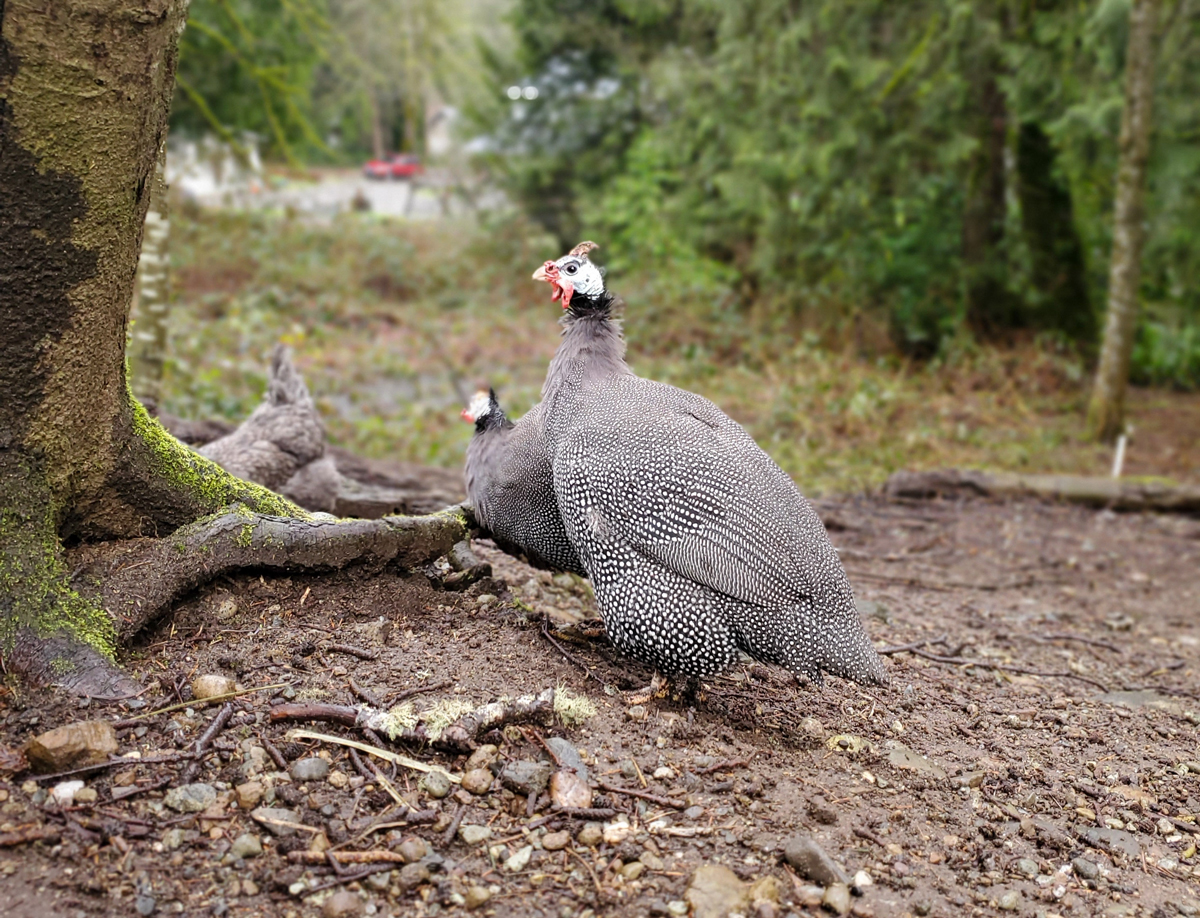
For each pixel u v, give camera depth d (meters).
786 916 2.52
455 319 15.24
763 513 3.23
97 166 2.83
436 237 18.98
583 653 3.74
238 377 9.52
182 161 16.08
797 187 11.48
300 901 2.44
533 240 17.89
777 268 12.85
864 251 12.26
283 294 14.34
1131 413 11.98
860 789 3.14
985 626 5.36
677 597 3.24
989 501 8.32
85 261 2.94
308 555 3.54
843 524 7.36
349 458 7.15
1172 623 5.74
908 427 10.07
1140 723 4.08
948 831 3.01
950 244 12.76
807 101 10.76
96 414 3.23
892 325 12.75
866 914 2.56
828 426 9.88
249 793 2.69
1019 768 3.47
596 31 16.16
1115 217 9.88
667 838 2.76
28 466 3.10
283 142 10.09
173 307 12.27
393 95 20.16
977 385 11.74
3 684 2.91
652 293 13.95
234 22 9.70
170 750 2.79
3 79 2.63
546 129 17.73
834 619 3.23
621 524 3.28
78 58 2.66
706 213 13.74
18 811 2.55
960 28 10.20
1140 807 3.31
